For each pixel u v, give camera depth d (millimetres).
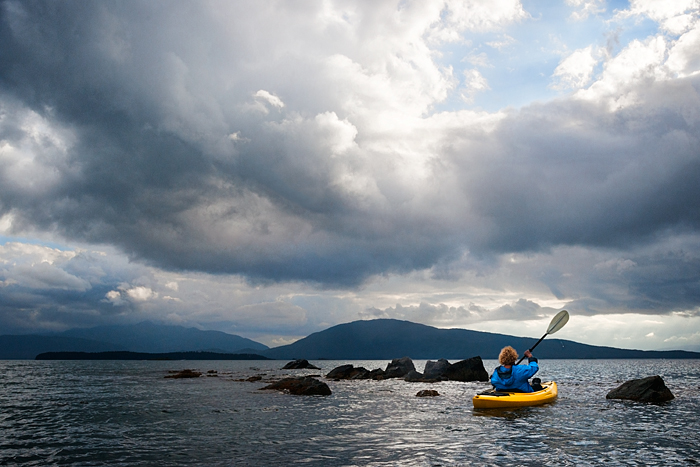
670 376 52062
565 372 66188
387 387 31812
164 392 28078
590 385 33094
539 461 9078
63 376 51625
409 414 16469
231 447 10703
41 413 17578
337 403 20812
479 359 39938
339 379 44781
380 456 9594
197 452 10156
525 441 11086
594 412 16375
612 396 21078
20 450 10453
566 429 12812
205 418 15961
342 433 12531
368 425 13945
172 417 16281
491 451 10000
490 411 17016
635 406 18172
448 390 28281
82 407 19609
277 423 14562
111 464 9016
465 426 13492
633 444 10711
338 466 8727
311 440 11516
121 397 24531
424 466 8703
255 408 18984
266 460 9305
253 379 41875
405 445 10727
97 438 12008
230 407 19438
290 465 8836
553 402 19500
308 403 20969
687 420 14461
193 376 49594
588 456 9500
